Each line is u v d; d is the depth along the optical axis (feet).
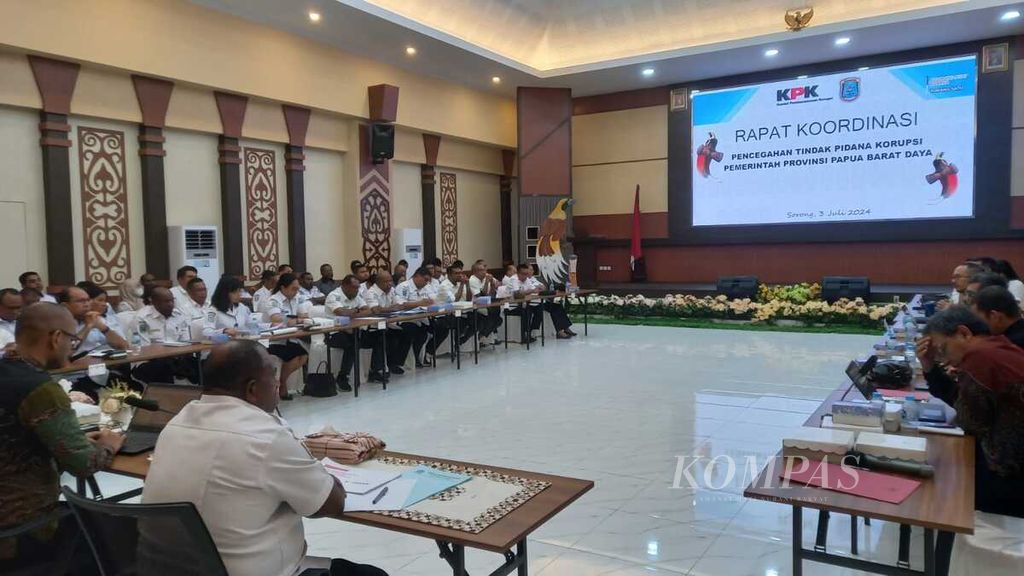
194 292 19.22
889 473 6.82
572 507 11.74
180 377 17.81
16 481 6.54
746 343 29.89
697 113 42.11
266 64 29.40
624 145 44.98
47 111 22.76
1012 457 7.34
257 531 5.26
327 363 21.35
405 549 10.33
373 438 8.04
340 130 34.32
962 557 6.89
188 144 27.66
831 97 38.40
